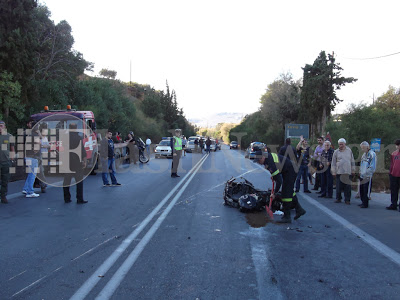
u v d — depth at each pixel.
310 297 3.66
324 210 8.04
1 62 15.30
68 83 22.53
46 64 21.86
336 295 3.72
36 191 9.99
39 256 4.78
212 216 7.26
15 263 4.52
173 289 3.81
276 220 6.99
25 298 3.57
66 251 4.99
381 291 3.83
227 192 8.41
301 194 10.35
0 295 3.63
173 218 7.02
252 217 7.21
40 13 21.45
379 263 4.68
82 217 7.01
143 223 6.57
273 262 4.67
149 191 10.31
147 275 4.18
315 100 26.91
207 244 5.39
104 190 10.46
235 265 4.54
